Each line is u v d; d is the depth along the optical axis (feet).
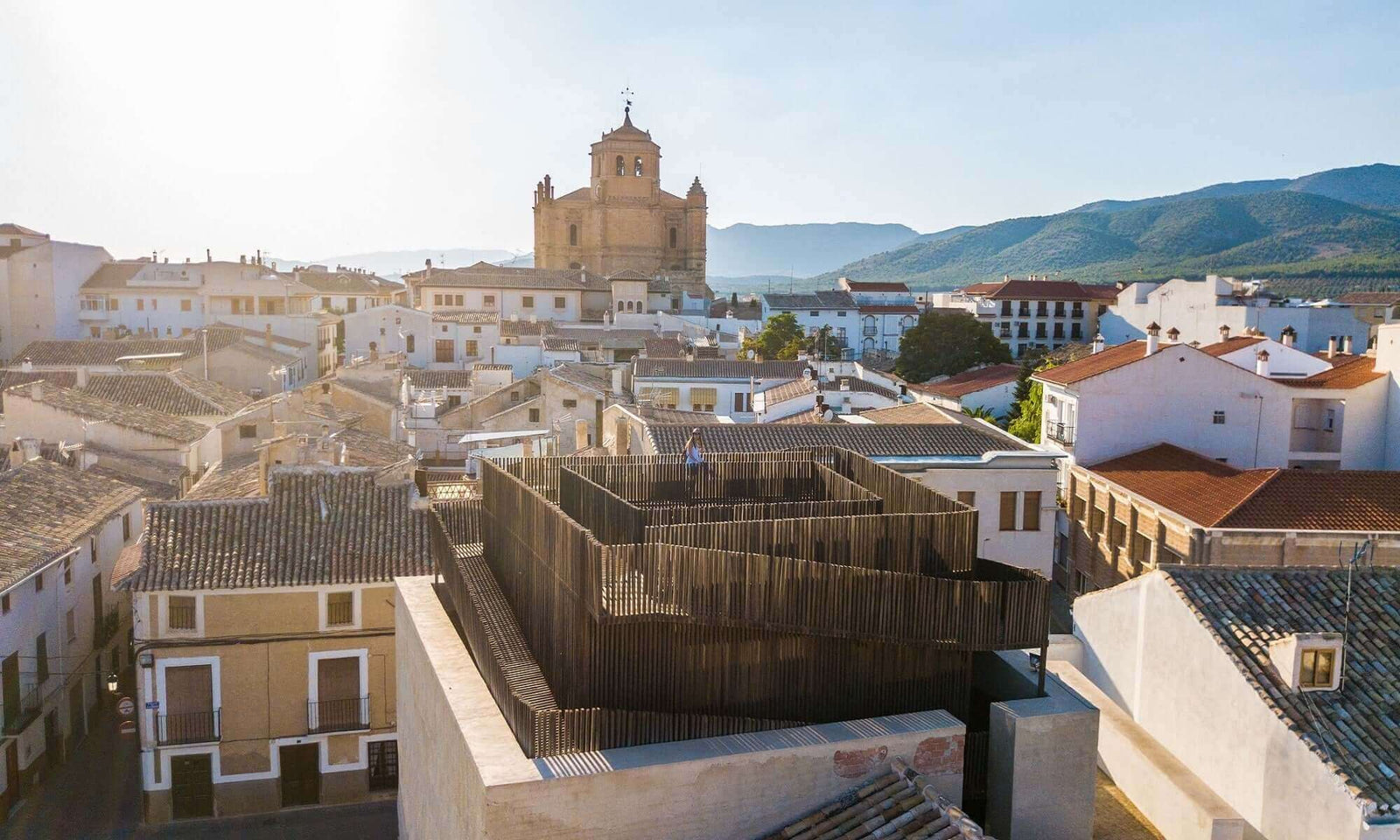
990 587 55.67
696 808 47.80
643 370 236.63
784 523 55.88
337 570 109.60
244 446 187.62
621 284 427.33
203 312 379.14
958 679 57.67
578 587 51.75
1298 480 135.33
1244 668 59.98
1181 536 128.98
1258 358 179.11
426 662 63.46
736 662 53.52
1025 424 228.63
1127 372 170.91
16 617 110.73
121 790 116.57
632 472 73.36
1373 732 55.83
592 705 51.42
